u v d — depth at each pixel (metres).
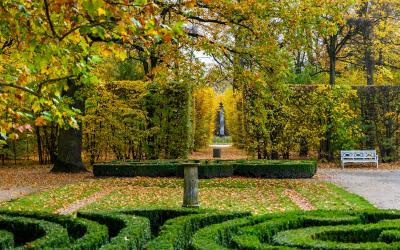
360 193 12.52
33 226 6.43
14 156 25.17
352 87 22.97
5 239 5.62
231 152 35.31
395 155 23.02
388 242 5.67
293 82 28.94
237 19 15.00
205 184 14.47
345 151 20.72
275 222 6.28
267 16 14.77
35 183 15.20
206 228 5.95
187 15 14.17
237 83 16.14
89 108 20.94
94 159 22.81
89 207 10.40
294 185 14.14
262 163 16.72
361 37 28.80
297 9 14.67
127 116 21.81
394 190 13.05
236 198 11.68
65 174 17.91
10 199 11.71
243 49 15.37
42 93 6.42
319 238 5.93
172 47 14.34
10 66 7.14
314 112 22.08
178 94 21.42
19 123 6.32
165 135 21.56
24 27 5.80
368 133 22.91
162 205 10.67
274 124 22.03
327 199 11.34
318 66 32.47
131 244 5.22
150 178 16.12
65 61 6.17
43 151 25.50
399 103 22.75
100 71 17.11
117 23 5.47
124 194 12.48
